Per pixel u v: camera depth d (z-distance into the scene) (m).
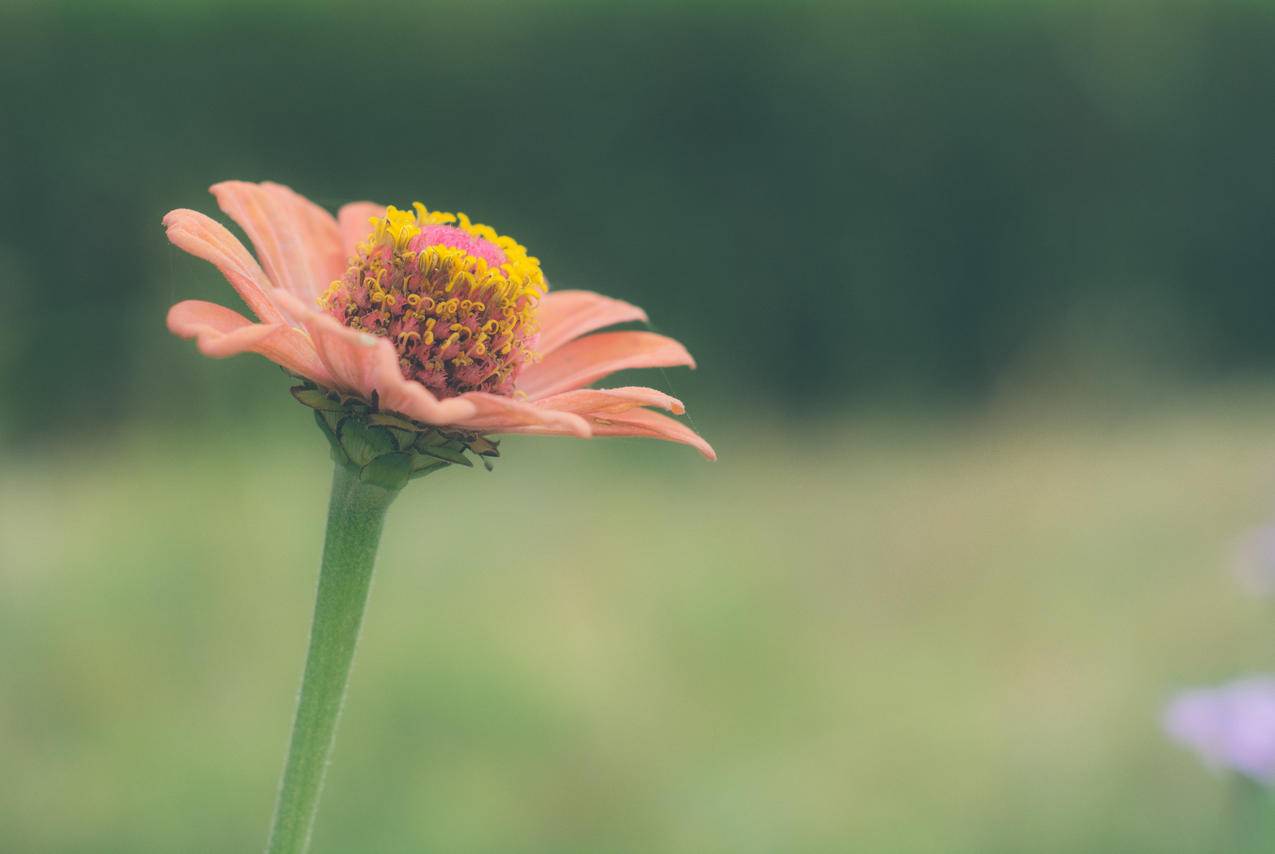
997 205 11.78
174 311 1.20
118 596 4.61
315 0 10.38
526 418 1.26
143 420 6.38
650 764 4.19
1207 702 2.38
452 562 5.45
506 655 4.55
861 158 11.54
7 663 4.25
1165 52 11.76
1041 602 5.52
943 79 11.56
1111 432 8.65
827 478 8.46
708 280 11.48
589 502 6.82
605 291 11.34
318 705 1.37
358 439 1.32
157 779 3.90
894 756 4.39
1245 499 6.69
